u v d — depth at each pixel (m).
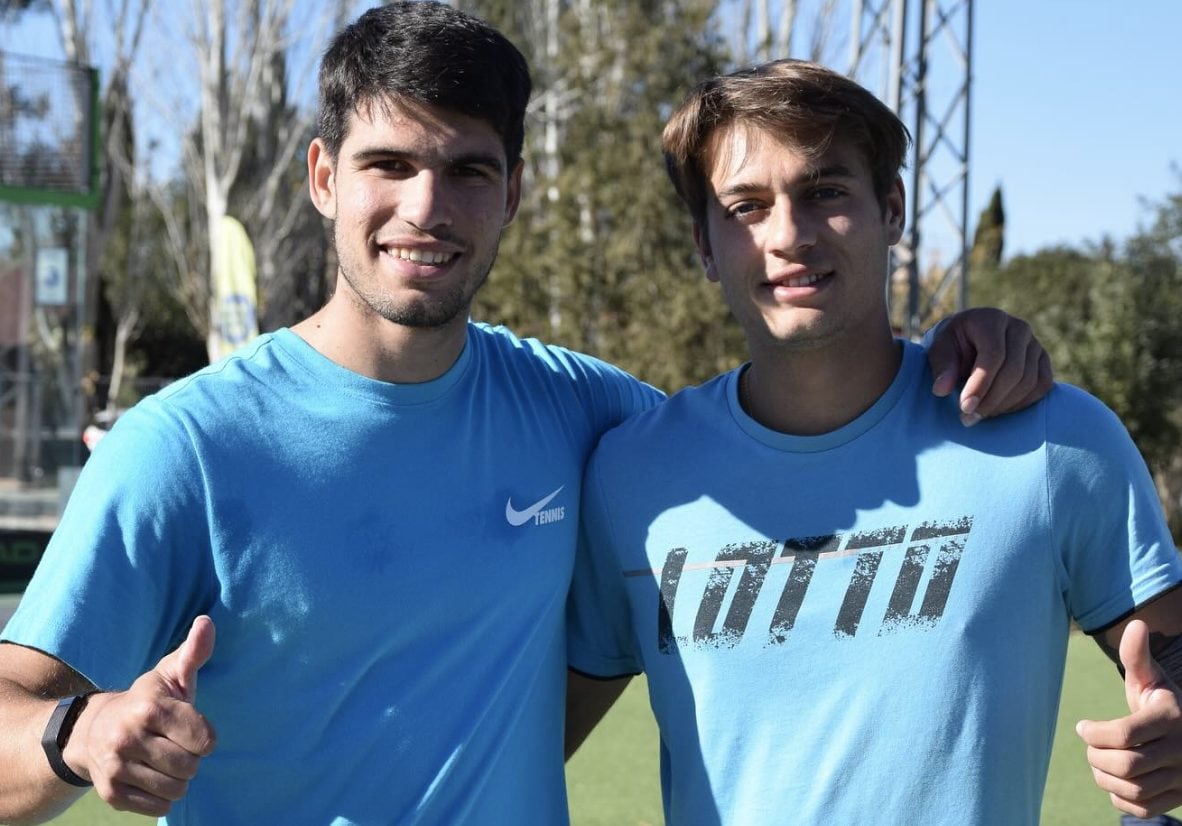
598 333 12.99
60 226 11.21
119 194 22.50
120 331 24.55
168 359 29.47
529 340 2.48
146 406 2.01
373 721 1.99
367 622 2.01
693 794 2.14
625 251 12.58
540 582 2.19
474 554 2.10
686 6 13.37
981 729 1.98
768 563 2.12
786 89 2.08
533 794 2.16
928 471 2.08
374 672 2.02
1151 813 1.76
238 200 21.67
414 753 2.01
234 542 1.96
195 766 1.58
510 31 17.66
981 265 29.62
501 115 2.09
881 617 2.04
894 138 2.15
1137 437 17.69
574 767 5.73
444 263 2.07
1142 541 2.01
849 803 2.00
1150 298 18.61
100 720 1.60
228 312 11.48
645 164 12.85
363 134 2.06
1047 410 2.08
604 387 2.48
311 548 1.99
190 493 1.96
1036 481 2.03
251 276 11.42
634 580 2.24
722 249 2.18
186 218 27.12
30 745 1.70
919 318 11.88
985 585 2.01
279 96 21.38
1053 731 2.09
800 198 2.11
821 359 2.12
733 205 2.15
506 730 2.10
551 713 2.24
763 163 2.11
